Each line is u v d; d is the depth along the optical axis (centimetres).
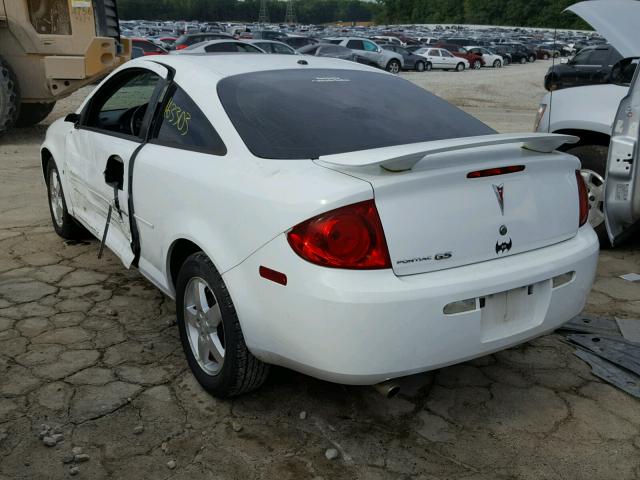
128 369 325
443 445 272
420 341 239
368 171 239
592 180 522
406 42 4712
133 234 353
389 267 235
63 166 467
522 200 268
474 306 248
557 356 349
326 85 334
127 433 273
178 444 267
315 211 233
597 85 528
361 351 233
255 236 253
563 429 284
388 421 288
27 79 1012
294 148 279
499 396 310
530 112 1733
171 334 364
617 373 330
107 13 1044
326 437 275
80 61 985
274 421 285
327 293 230
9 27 973
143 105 366
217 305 288
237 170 274
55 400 295
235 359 275
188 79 330
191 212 292
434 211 243
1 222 565
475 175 253
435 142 253
